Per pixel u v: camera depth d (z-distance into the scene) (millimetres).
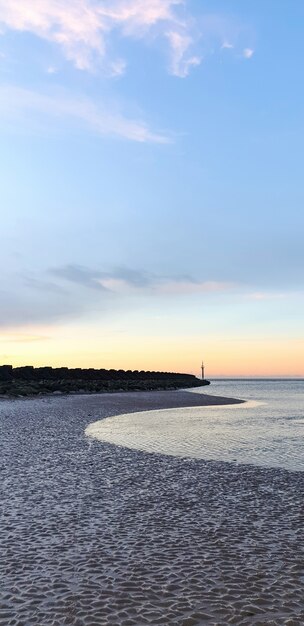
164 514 12047
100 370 128000
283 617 6840
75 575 8273
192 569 8570
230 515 12016
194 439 25859
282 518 11781
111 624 6621
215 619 6781
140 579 8125
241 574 8367
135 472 17156
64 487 14719
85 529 10797
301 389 129875
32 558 9031
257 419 37969
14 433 27609
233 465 18609
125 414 42281
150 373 160250
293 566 8742
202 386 159750
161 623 6664
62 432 28422
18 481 15430
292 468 18078
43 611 6965
